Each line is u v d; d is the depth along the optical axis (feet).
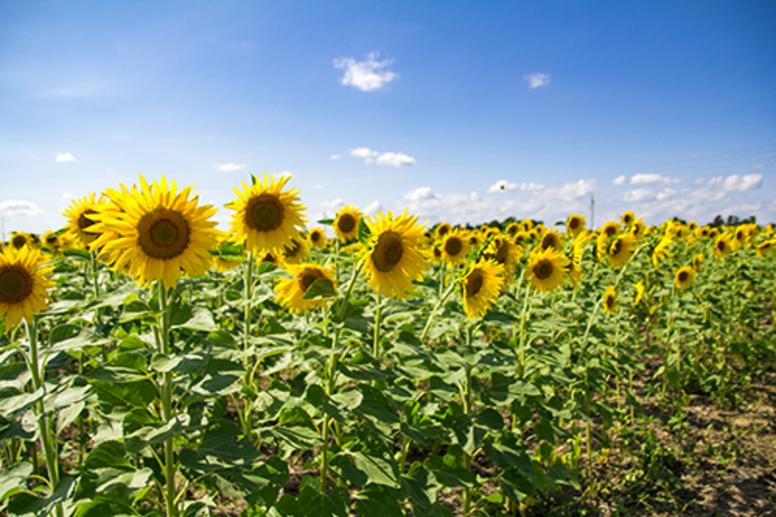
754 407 8.93
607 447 6.83
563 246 8.13
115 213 3.44
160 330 3.43
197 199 3.55
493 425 4.60
